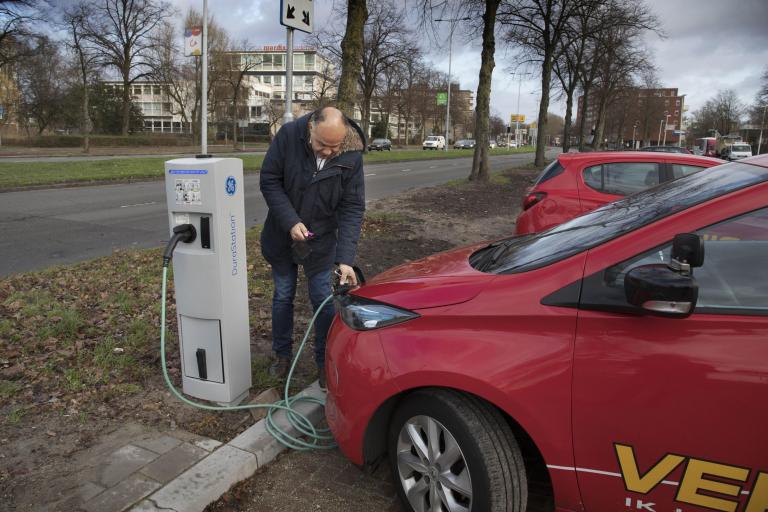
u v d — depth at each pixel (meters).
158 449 2.90
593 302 1.98
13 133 50.00
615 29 26.80
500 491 2.09
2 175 16.91
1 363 3.85
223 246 3.12
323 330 3.53
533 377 2.01
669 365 1.85
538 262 2.26
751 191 1.97
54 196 13.87
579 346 1.97
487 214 11.72
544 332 2.03
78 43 34.47
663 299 1.75
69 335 4.34
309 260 3.42
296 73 104.25
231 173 3.12
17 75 43.22
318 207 3.26
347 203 3.31
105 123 62.38
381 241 8.62
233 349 3.30
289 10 7.23
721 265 1.95
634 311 1.90
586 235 2.37
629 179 5.75
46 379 3.63
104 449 2.90
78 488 2.57
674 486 1.89
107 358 3.91
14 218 10.48
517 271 2.25
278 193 3.22
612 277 2.00
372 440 2.47
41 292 5.41
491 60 17.98
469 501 2.15
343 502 2.64
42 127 48.38
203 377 3.32
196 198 3.04
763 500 1.78
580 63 30.81
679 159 5.71
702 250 1.80
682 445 1.85
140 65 47.81
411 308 2.31
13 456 2.83
